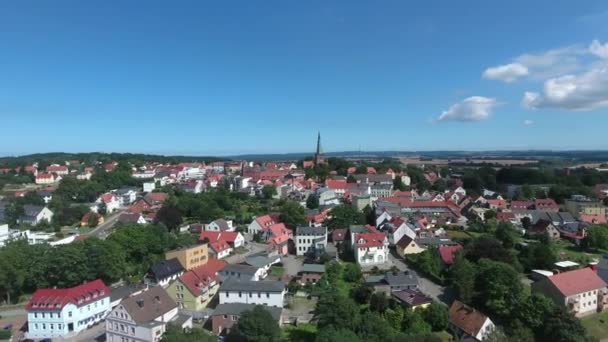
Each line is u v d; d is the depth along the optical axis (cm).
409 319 9606
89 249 12062
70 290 10025
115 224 19125
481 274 11000
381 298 10325
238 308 9675
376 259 14600
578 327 8906
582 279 11088
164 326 8794
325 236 16212
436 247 14400
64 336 9562
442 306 9975
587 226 17600
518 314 9700
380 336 8438
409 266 14212
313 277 12562
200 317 10131
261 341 8144
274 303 10494
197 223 19638
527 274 13362
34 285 11694
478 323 9206
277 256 14588
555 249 15812
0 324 10138
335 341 7588
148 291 9531
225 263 13138
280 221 19238
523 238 17775
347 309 8719
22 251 12138
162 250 14325
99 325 10244
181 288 10731
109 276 12125
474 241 14038
